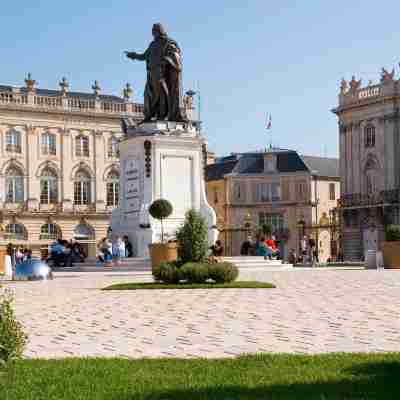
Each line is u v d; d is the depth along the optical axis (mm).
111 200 76062
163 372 7637
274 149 80938
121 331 11023
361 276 23469
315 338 10000
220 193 79062
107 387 6980
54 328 11469
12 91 71750
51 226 72875
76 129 74500
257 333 10539
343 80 70188
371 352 8711
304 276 23625
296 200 76500
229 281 19844
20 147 71938
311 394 6594
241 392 6707
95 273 26359
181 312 13227
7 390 6848
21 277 24188
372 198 66188
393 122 65438
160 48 27609
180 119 27812
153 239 26703
